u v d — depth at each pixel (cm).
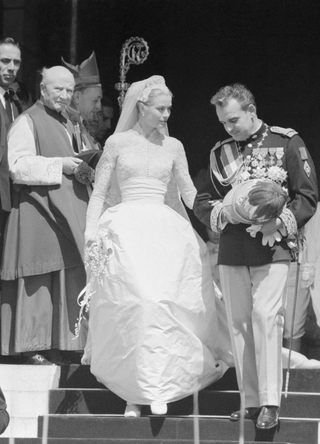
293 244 1418
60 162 1712
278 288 1410
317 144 2459
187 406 1511
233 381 1539
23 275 1692
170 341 1459
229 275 1438
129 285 1467
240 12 2484
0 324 1712
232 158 1452
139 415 1480
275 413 1391
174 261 1493
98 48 2445
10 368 1589
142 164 1558
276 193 1382
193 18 2484
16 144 1731
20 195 1720
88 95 1961
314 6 2462
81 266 1712
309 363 1586
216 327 1523
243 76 2492
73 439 1405
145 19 2467
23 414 1576
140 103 1573
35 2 2386
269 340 1399
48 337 1700
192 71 2492
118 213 1538
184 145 2494
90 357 1583
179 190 1608
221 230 1435
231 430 1425
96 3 2438
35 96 2367
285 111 2478
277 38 2480
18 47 1828
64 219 1702
